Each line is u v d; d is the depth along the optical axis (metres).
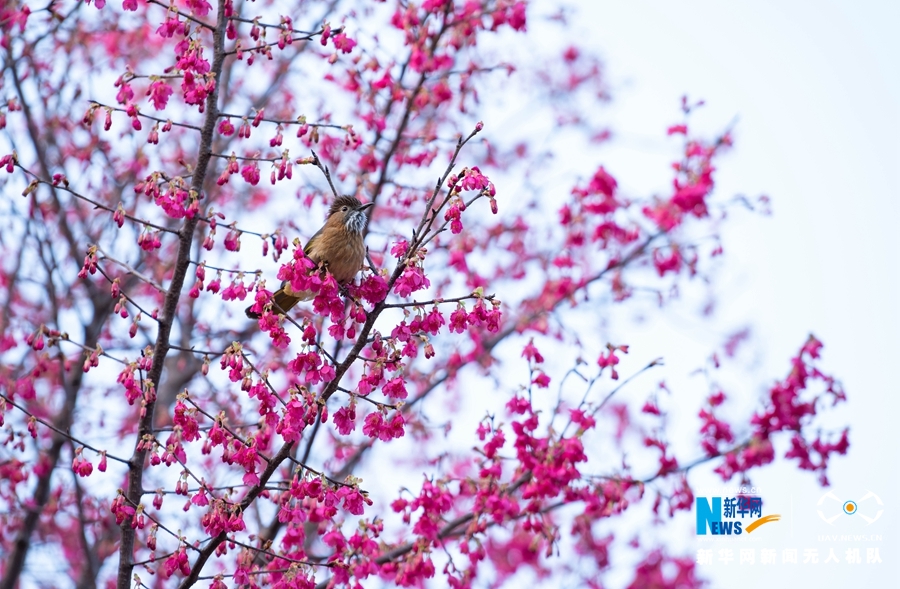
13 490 14.07
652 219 15.45
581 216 15.70
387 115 15.15
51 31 14.79
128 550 9.58
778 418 13.11
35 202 14.63
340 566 9.81
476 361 15.02
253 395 8.80
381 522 10.26
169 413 15.18
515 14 14.41
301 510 9.33
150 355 9.46
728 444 13.49
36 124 15.53
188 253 9.84
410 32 14.35
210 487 9.21
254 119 9.96
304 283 8.85
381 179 14.64
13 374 15.28
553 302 15.80
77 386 14.59
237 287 9.43
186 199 9.73
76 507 14.68
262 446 9.89
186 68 9.59
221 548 9.18
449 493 11.30
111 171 15.70
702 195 14.59
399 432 8.91
